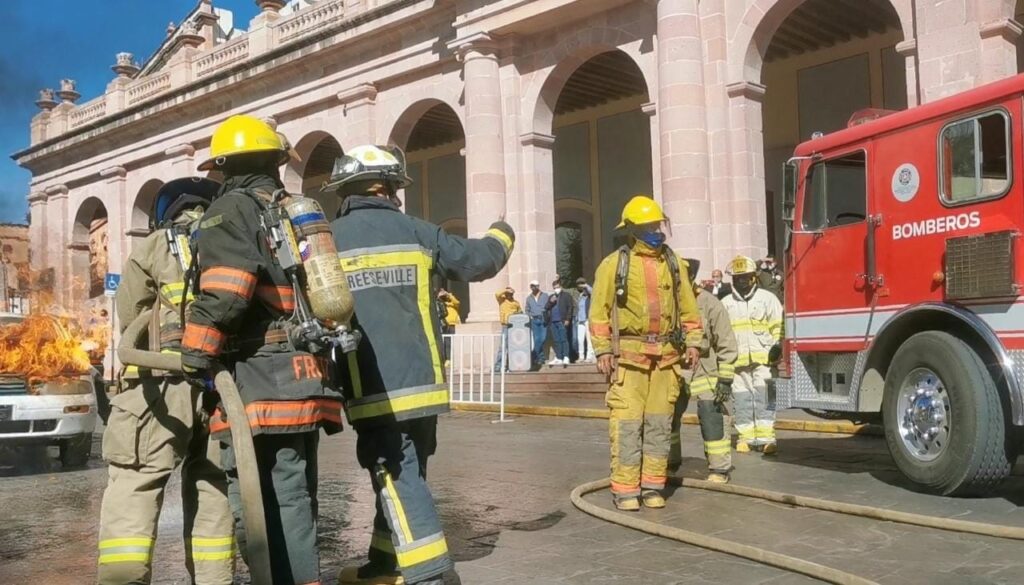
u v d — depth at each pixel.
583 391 15.58
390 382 4.01
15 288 33.44
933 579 4.52
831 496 6.70
